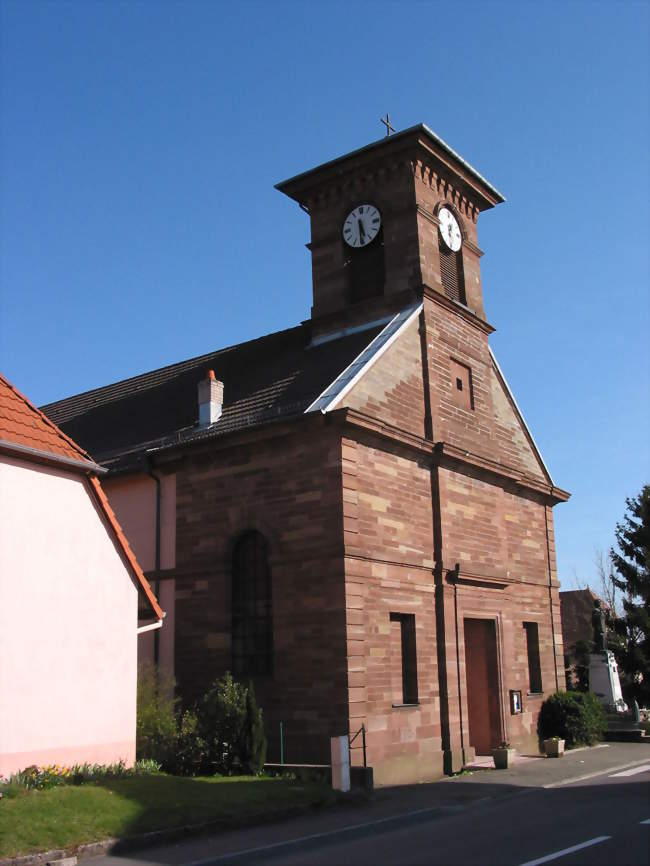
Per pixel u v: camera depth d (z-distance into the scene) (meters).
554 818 13.22
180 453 21.66
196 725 17.80
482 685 23.59
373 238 24.88
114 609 16.14
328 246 25.70
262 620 19.95
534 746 24.88
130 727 16.05
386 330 22.48
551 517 28.73
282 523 19.67
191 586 21.09
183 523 21.58
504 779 18.84
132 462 23.12
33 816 11.34
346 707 17.89
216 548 20.80
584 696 26.23
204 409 23.03
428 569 21.31
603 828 12.02
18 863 10.16
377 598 19.39
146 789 13.77
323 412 19.02
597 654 32.59
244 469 20.66
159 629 21.44
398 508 20.61
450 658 21.27
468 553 22.88
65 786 13.28
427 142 24.34
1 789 12.44
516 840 11.35
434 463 22.19
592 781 18.34
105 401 31.11
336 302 25.12
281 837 12.18
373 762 18.28
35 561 14.72
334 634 18.36
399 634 20.25
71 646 15.12
